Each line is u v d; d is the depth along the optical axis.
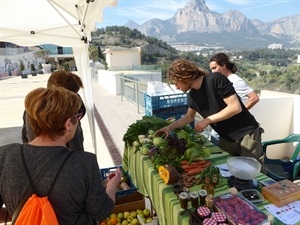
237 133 1.80
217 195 1.19
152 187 1.51
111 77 11.20
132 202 2.22
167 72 1.80
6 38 3.15
